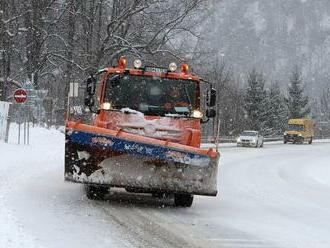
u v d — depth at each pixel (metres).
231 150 55.06
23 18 62.28
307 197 19.69
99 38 62.19
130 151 13.30
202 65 60.84
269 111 96.19
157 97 15.47
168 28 60.97
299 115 111.88
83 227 11.30
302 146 74.19
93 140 13.28
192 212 14.32
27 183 17.30
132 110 15.06
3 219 11.36
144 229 11.54
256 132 67.12
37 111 47.62
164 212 13.92
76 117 28.66
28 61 60.09
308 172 32.47
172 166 13.46
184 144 14.95
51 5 61.00
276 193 20.61
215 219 13.44
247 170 31.39
